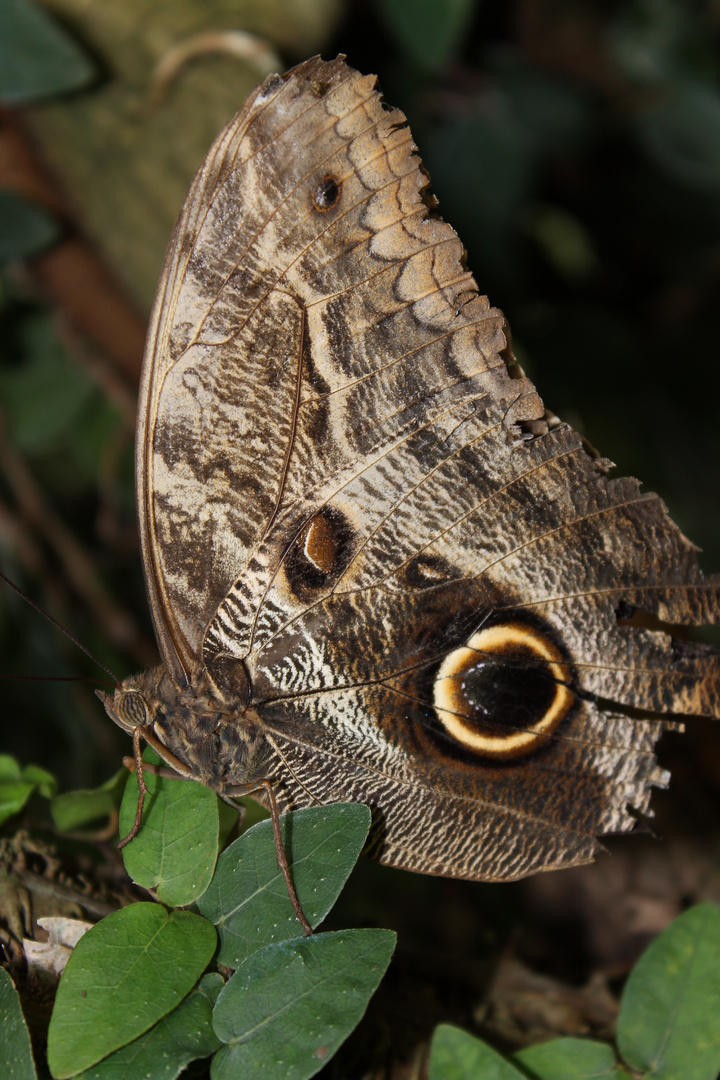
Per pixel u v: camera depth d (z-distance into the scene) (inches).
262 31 20.8
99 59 20.6
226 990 17.4
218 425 17.8
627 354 23.3
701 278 24.2
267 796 18.3
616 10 23.7
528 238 24.4
